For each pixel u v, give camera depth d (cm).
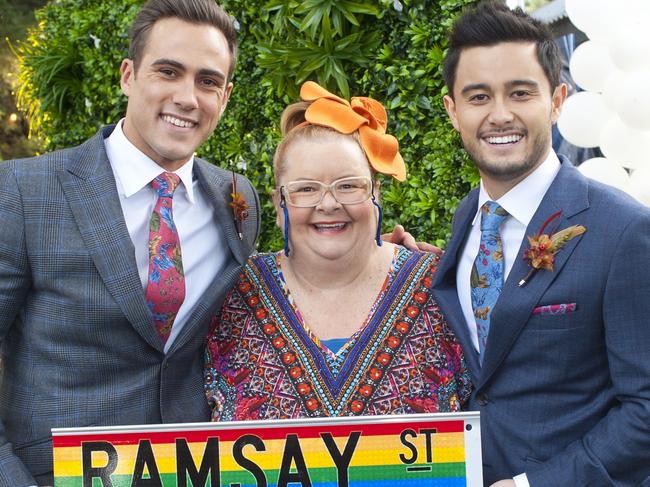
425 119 319
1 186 199
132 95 209
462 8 301
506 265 201
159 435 189
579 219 189
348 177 208
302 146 211
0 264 194
